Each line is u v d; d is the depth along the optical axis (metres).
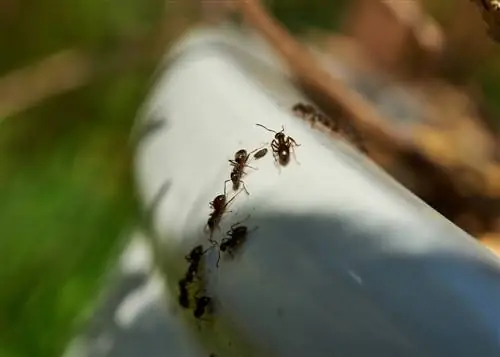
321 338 0.10
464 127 0.19
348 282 0.09
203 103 0.13
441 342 0.09
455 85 0.21
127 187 0.24
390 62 0.22
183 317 0.13
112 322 0.15
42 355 0.22
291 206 0.10
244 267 0.10
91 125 0.27
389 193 0.10
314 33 0.27
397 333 0.09
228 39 0.17
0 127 0.27
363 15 0.24
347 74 0.21
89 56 0.28
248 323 0.10
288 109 0.14
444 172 0.17
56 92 0.28
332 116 0.17
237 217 0.11
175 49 0.16
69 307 0.22
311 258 0.10
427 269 0.09
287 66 0.18
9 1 0.29
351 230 0.10
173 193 0.13
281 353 0.10
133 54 0.28
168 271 0.13
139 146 0.14
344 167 0.10
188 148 0.13
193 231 0.12
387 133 0.17
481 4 0.12
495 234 0.15
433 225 0.09
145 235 0.15
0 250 0.24
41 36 0.29
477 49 0.22
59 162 0.26
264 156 0.11
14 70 0.29
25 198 0.25
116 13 0.29
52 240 0.24
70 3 0.29
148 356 0.13
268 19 0.18
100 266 0.23
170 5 0.26
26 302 0.23
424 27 0.21
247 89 0.13
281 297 0.10
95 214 0.24
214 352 0.12
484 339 0.09
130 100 0.27
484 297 0.09
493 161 0.18
